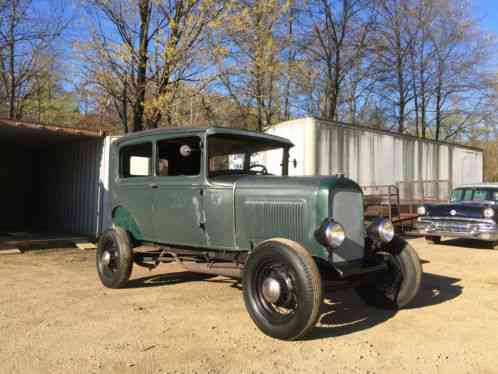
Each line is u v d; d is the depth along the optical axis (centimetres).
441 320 473
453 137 3111
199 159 518
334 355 368
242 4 1357
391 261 514
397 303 504
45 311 486
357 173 1220
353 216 470
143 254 614
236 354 366
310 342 398
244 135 543
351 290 616
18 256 891
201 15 1307
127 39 1416
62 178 1341
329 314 496
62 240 1055
